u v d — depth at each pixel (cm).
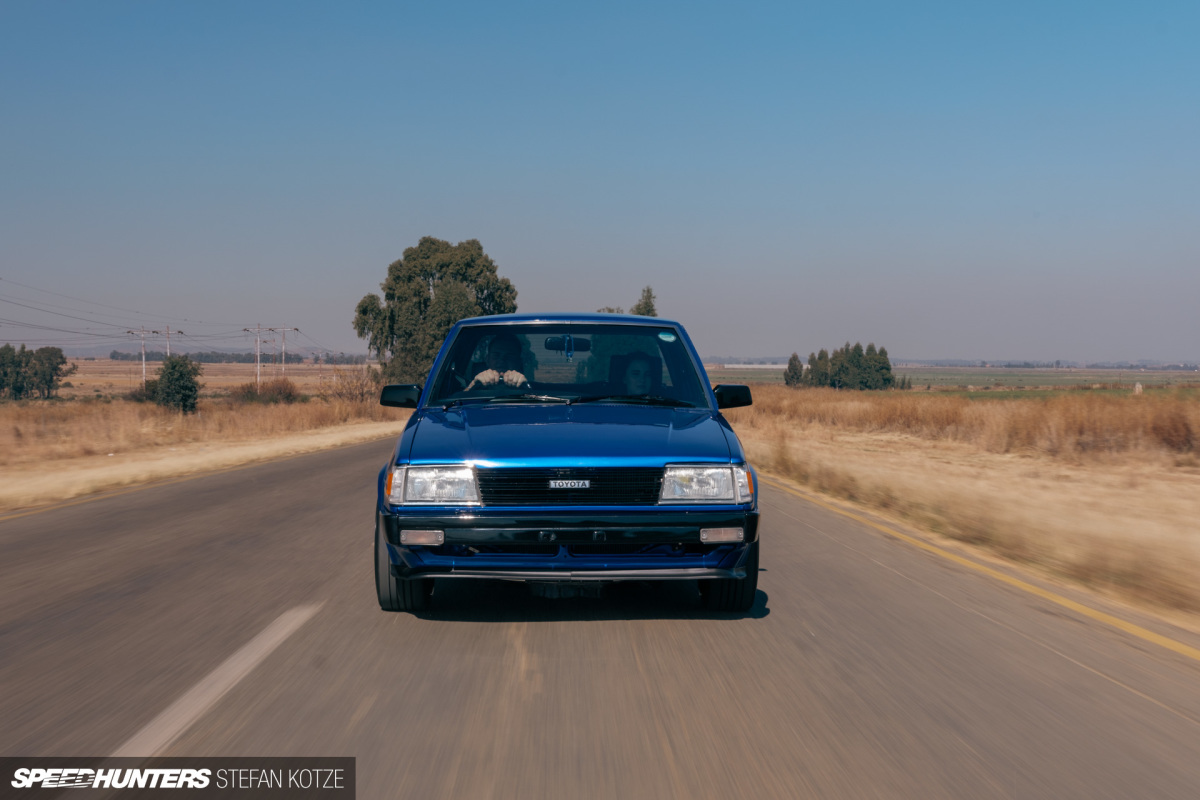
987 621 520
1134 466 1520
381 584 517
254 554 740
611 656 445
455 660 437
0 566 697
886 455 1786
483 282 9900
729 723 355
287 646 462
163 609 547
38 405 4403
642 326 633
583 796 290
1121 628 508
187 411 4056
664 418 538
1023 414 2003
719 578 475
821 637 482
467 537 460
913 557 729
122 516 987
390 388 605
